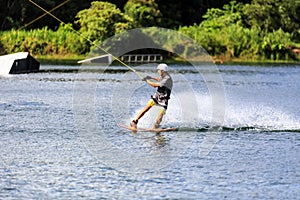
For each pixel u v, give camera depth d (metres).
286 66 97.31
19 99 48.34
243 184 25.22
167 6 121.75
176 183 25.33
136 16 109.38
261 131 36.00
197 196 23.73
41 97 49.78
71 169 27.14
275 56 111.81
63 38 103.62
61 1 113.19
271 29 120.19
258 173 26.78
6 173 26.31
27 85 58.44
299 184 25.28
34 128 35.97
